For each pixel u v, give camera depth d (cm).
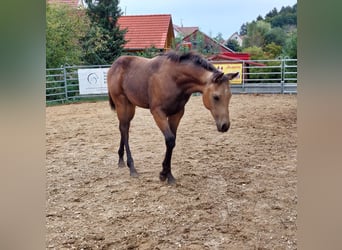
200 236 262
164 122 343
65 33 1203
